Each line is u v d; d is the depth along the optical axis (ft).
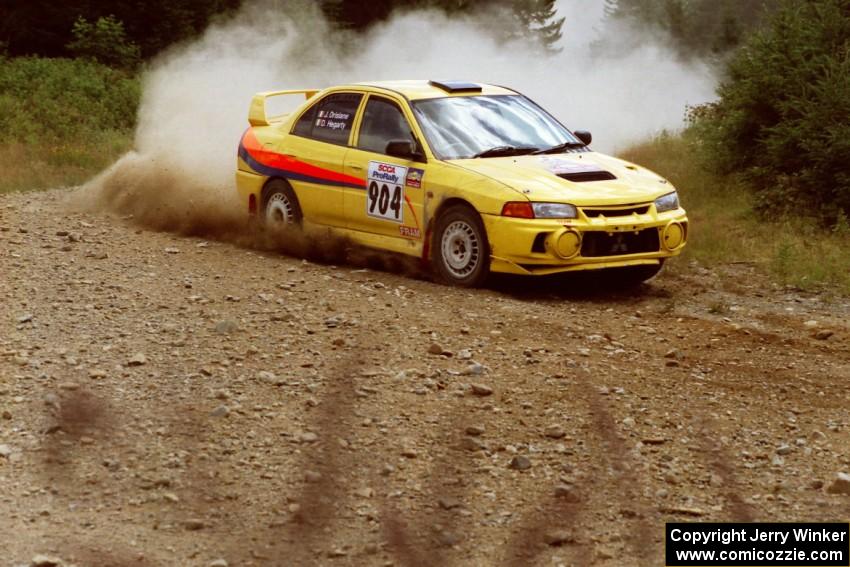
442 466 26.71
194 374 32.63
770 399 32.65
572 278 49.19
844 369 36.09
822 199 61.41
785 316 43.55
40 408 29.78
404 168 48.11
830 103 61.98
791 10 69.56
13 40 164.04
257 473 26.04
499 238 44.14
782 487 26.23
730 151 71.36
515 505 24.80
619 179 46.62
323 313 39.99
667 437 29.07
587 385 32.81
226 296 42.27
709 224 61.57
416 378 32.73
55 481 25.52
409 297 43.39
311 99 54.34
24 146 101.96
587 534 23.49
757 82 69.00
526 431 29.07
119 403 30.22
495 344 36.81
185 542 22.68
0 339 36.01
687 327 41.16
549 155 48.49
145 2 173.58
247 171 56.24
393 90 50.49
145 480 25.59
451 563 22.04
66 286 43.57
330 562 21.95
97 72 145.69
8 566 21.50
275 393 31.17
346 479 25.79
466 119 49.44
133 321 38.45
